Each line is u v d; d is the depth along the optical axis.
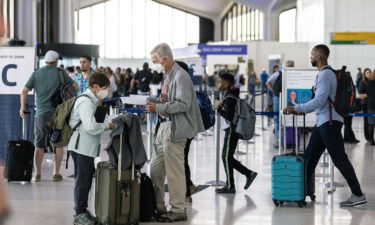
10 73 9.50
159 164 6.00
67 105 5.66
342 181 8.83
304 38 40.91
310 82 8.94
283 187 6.75
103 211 5.60
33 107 9.59
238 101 7.44
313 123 9.03
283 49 37.62
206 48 27.80
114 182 5.57
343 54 31.58
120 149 5.54
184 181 5.93
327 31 31.64
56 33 42.03
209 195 7.57
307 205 6.92
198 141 15.43
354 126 21.09
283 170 6.75
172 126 5.71
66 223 5.86
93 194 7.57
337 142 6.64
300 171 6.72
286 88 8.97
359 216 6.30
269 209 6.66
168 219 5.89
